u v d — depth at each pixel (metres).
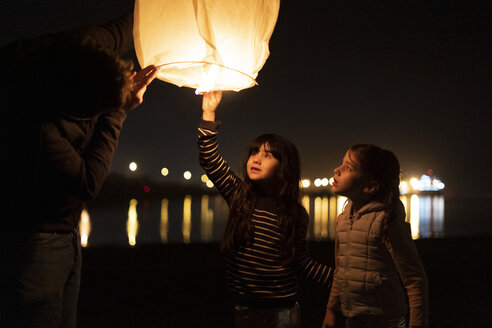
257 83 1.73
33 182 1.34
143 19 1.53
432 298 4.01
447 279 4.71
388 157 1.87
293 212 2.03
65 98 1.32
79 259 1.60
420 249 6.39
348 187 1.88
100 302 3.79
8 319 1.35
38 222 1.38
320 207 25.45
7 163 1.32
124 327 3.18
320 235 10.53
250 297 1.90
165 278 4.65
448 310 3.65
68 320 1.59
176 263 5.38
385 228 1.75
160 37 1.52
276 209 2.01
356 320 1.80
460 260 5.65
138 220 16.12
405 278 1.73
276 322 1.90
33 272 1.37
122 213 20.12
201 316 3.45
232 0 1.50
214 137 2.12
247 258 1.93
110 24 1.76
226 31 1.51
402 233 1.75
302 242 2.06
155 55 1.54
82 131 1.46
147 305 3.72
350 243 1.84
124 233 11.49
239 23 1.53
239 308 1.93
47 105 1.31
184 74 1.73
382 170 1.83
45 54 1.31
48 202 1.39
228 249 1.96
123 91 1.36
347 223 1.89
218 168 2.12
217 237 10.71
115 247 6.38
